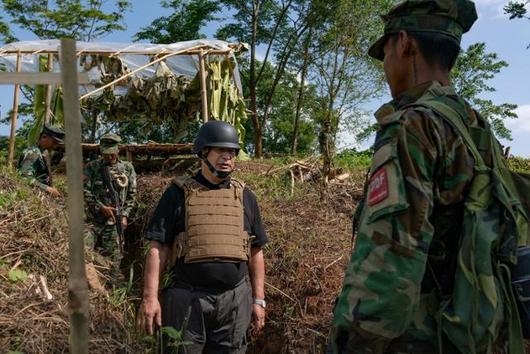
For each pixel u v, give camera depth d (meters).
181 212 3.65
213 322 3.60
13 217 4.83
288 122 32.19
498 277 1.78
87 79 1.61
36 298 3.91
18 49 10.60
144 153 9.54
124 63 11.84
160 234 3.60
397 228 1.66
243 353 3.73
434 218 1.77
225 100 10.86
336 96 30.06
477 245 1.73
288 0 28.28
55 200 6.08
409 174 1.71
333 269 5.81
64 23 21.20
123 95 11.52
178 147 9.20
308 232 6.50
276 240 6.25
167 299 3.59
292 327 5.27
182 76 11.00
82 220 1.61
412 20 1.98
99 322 3.93
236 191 3.78
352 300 1.70
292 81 31.69
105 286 4.76
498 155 1.96
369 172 1.83
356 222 2.00
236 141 3.73
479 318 1.70
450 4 1.96
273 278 5.77
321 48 29.52
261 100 32.38
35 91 11.07
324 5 28.03
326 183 7.61
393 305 1.64
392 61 2.04
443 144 1.77
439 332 1.72
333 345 1.79
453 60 2.01
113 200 6.99
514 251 1.79
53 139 6.92
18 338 3.42
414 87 1.96
